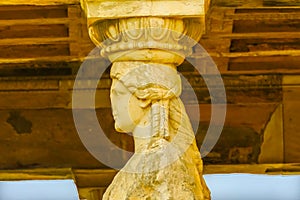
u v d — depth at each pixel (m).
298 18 19.14
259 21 19.22
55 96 20.16
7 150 20.19
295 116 20.19
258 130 20.19
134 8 17.73
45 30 19.34
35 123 20.20
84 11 18.09
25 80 20.11
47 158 20.17
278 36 19.45
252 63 19.95
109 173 20.17
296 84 20.17
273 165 20.16
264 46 19.61
